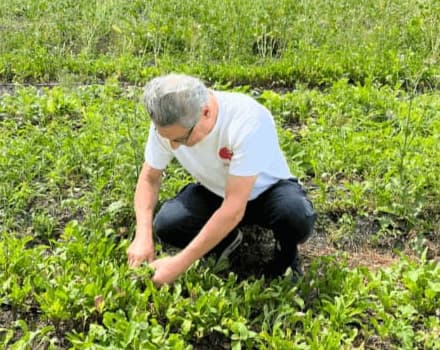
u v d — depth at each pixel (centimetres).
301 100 473
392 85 535
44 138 403
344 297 279
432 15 652
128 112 437
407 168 372
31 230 333
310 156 393
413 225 343
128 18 660
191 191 295
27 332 254
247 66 561
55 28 633
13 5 704
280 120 450
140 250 274
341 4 713
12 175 363
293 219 275
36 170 373
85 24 645
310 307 284
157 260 275
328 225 349
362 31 632
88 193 353
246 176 253
